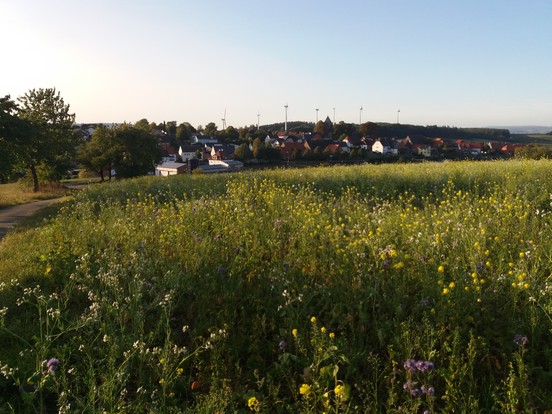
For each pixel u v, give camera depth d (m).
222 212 9.38
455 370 3.46
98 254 7.02
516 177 11.90
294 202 10.37
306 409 3.18
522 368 3.27
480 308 4.30
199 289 5.48
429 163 20.80
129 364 4.01
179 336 4.58
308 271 5.69
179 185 16.67
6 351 4.29
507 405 3.03
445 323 4.13
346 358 3.71
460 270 5.16
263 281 5.50
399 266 5.14
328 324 4.46
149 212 10.70
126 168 57.38
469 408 3.16
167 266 6.05
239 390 3.71
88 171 59.28
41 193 38.62
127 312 4.85
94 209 12.97
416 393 3.14
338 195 12.71
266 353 4.26
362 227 7.61
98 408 3.27
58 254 7.18
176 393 3.74
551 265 5.18
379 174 14.88
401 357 3.82
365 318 4.38
